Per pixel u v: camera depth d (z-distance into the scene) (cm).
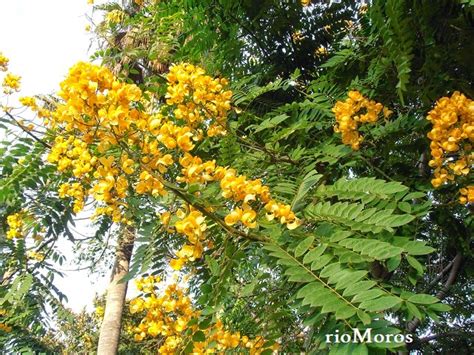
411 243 147
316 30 363
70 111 147
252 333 194
